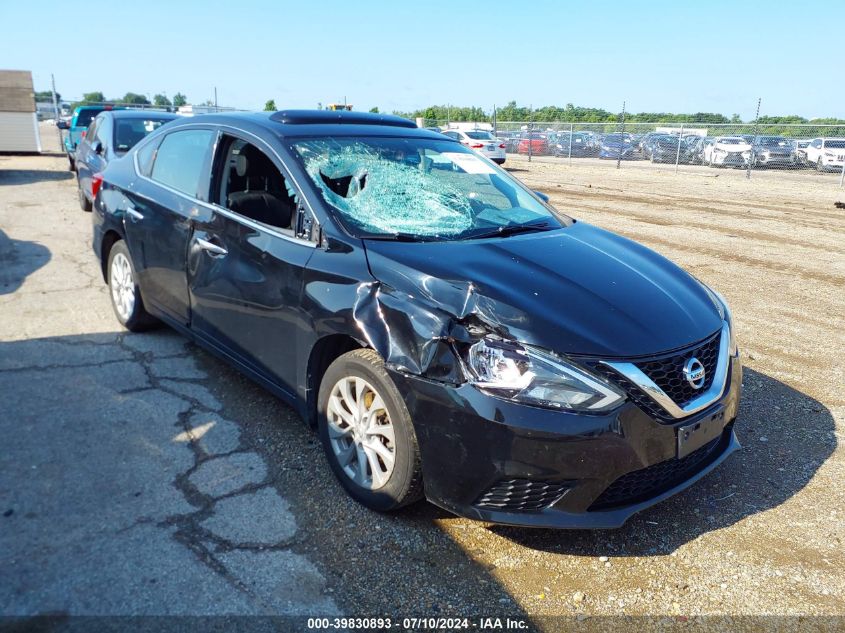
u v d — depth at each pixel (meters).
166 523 2.81
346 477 3.05
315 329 3.04
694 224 11.30
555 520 2.57
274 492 3.09
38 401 3.83
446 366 2.58
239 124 3.89
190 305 4.03
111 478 3.11
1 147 23.23
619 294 2.94
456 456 2.57
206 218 3.80
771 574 2.72
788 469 3.54
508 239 3.39
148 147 4.73
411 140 4.11
